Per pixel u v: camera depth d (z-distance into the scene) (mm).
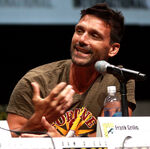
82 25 3223
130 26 7453
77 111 3252
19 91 3258
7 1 6742
